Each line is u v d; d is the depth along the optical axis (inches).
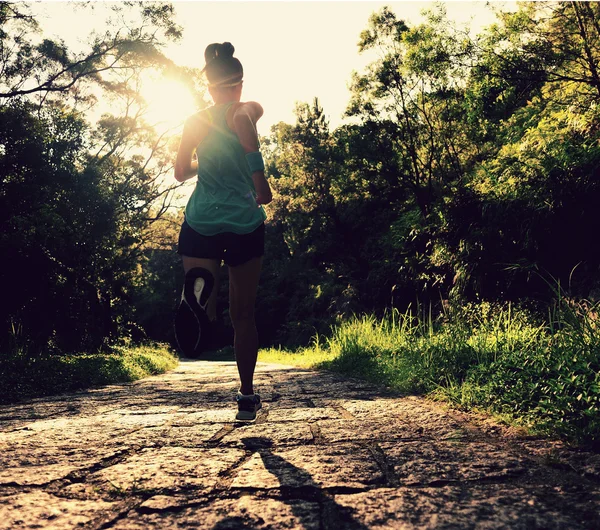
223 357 1657.2
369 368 263.9
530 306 319.0
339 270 1211.2
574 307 174.1
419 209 821.2
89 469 85.4
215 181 104.3
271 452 95.5
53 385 259.9
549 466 81.1
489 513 61.1
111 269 818.2
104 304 826.8
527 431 105.0
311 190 1330.0
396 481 75.4
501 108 463.5
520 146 415.8
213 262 102.0
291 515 62.1
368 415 133.7
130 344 959.6
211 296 96.6
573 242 330.3
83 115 869.8
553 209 331.9
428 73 585.3
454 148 818.2
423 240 628.7
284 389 208.8
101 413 155.7
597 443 90.9
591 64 379.9
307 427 119.3
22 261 565.0
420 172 944.3
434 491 70.1
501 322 232.7
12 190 600.1
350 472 80.2
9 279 561.9
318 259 1379.2
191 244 101.8
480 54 442.0
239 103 107.7
